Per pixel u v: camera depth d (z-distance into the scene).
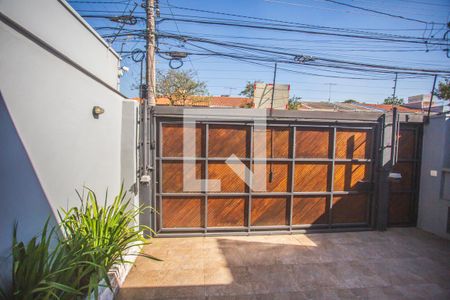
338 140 5.12
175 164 4.80
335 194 5.16
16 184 1.88
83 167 2.96
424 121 5.34
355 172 5.21
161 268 3.71
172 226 4.87
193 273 3.58
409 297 3.11
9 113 1.81
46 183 2.26
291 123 4.95
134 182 4.29
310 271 3.67
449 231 4.81
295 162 5.04
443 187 4.96
